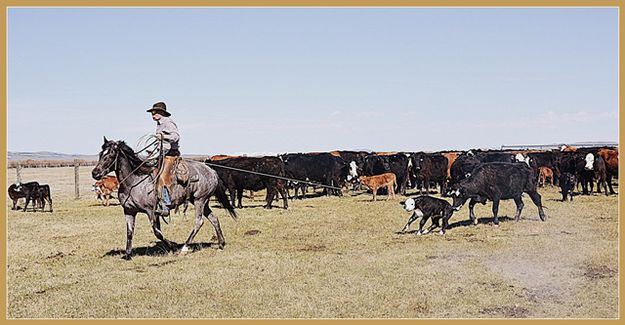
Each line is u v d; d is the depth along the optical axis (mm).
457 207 16172
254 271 11398
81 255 13398
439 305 9117
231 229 17156
